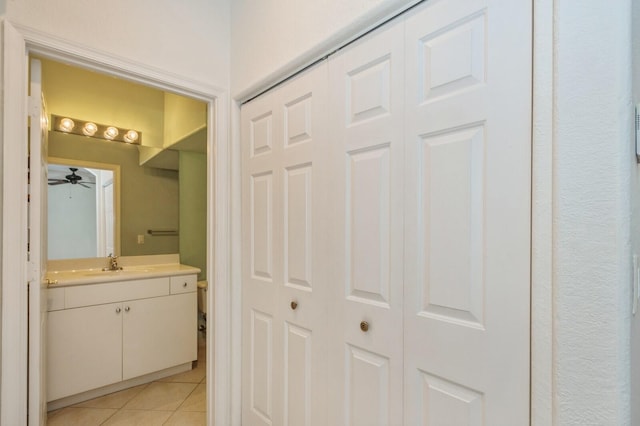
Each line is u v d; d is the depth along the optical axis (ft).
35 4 3.96
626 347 2.03
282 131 4.80
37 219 4.24
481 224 2.65
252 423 5.35
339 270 3.89
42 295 4.97
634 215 2.14
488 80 2.61
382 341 3.38
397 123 3.27
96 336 7.16
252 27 5.31
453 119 2.82
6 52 3.76
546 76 2.28
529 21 2.38
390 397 3.29
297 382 4.49
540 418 2.29
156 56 4.99
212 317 5.66
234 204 5.67
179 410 6.80
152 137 9.63
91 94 8.58
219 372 5.57
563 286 2.19
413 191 3.12
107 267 8.68
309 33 4.24
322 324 4.11
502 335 2.50
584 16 2.13
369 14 3.44
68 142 8.21
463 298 2.74
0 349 3.71
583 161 2.13
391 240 3.32
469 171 2.72
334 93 3.97
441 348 2.88
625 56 2.04
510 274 2.47
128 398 7.28
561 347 2.19
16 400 3.80
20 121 3.86
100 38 4.47
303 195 4.43
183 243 10.22
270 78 4.86
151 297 7.98
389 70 3.35
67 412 6.68
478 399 2.64
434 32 2.97
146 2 4.90
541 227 2.30
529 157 2.37
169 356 8.25
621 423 2.01
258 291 5.26
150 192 9.56
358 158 3.67
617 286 2.01
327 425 4.01
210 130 5.80
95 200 8.59
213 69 5.63
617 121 2.02
